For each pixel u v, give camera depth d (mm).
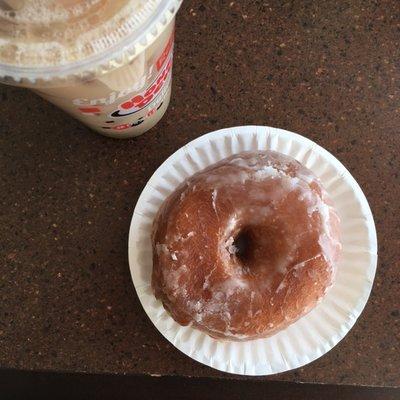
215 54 292
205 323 239
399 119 294
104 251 288
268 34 292
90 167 290
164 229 241
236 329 237
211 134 272
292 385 291
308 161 275
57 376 289
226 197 238
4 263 288
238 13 291
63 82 158
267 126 290
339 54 294
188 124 291
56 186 289
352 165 293
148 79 203
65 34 151
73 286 288
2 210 288
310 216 237
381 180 293
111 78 178
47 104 287
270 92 293
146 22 154
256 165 244
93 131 288
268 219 237
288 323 242
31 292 288
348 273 271
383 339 288
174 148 291
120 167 290
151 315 268
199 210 238
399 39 294
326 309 270
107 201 289
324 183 276
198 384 292
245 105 292
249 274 241
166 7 156
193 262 236
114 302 288
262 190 238
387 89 294
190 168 274
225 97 292
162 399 293
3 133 288
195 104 292
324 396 292
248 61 293
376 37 294
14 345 287
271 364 268
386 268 290
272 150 266
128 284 288
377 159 293
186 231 237
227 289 234
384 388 292
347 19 294
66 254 288
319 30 293
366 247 269
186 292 236
